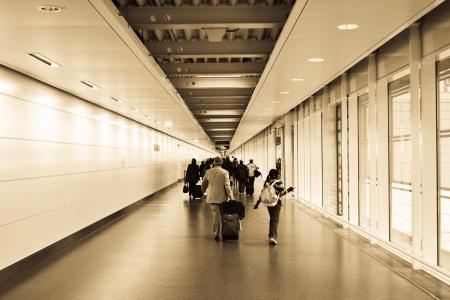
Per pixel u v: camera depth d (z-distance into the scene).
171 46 8.09
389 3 4.68
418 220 6.54
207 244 8.83
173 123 18.30
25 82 7.23
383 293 5.52
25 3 4.27
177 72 9.88
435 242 6.11
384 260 7.32
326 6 4.77
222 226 9.12
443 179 8.09
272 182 8.84
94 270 6.82
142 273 6.60
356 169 9.95
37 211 7.50
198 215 13.53
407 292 5.55
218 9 6.33
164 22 6.32
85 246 8.79
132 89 9.30
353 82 9.82
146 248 8.50
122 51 6.11
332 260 7.35
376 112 8.43
